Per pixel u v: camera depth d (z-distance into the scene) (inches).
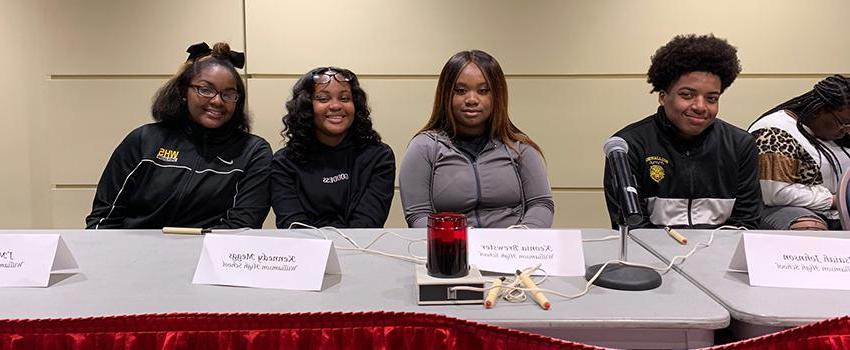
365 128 72.5
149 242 51.2
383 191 71.3
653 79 69.5
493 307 35.4
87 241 51.4
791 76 95.5
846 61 94.3
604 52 95.2
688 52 64.4
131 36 95.6
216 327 33.2
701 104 64.5
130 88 97.0
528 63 96.0
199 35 95.3
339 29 95.2
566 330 34.1
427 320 33.0
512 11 94.7
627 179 41.5
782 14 93.5
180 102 69.6
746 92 96.2
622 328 33.8
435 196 66.4
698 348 33.9
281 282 39.3
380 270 43.3
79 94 97.4
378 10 94.8
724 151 67.9
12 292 38.2
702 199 68.0
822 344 31.6
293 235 53.9
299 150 69.7
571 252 42.4
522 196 67.4
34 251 40.0
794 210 70.3
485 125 69.2
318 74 69.6
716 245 50.1
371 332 33.3
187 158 68.9
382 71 96.3
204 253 41.1
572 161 98.7
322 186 69.4
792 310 34.3
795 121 74.6
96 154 99.0
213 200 68.3
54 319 32.8
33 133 98.5
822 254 39.5
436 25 95.2
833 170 72.9
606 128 97.4
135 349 33.0
